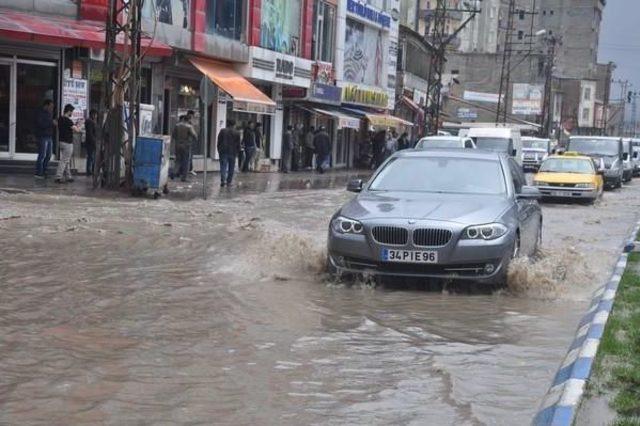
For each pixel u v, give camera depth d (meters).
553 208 23.44
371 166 46.25
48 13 21.56
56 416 4.57
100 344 6.07
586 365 5.34
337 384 5.34
